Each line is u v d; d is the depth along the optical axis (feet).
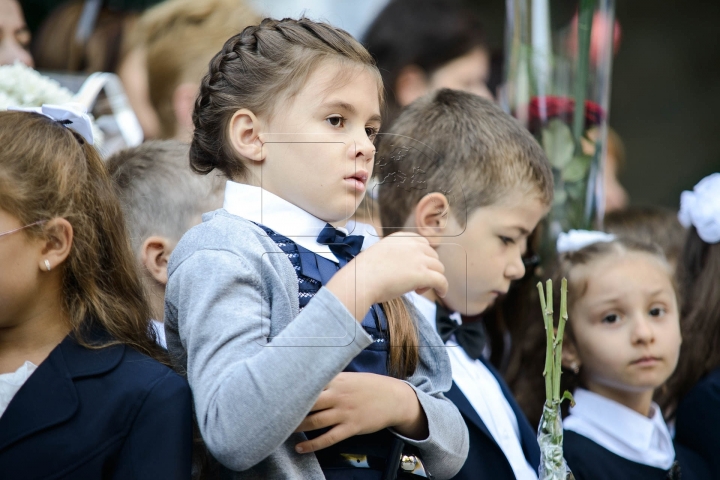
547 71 22.31
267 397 11.15
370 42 30.68
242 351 11.73
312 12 32.63
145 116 27.68
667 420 23.86
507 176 17.75
